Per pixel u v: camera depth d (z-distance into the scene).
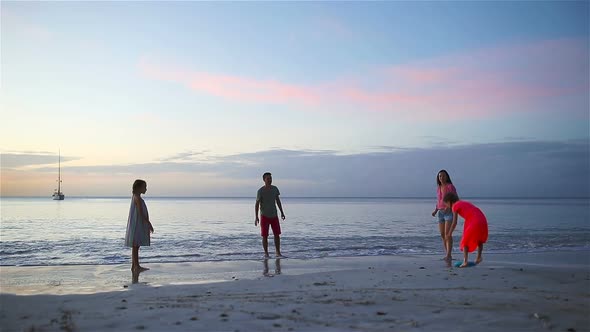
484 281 6.80
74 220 27.97
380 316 4.53
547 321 4.28
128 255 11.64
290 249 12.99
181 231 19.70
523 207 64.44
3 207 59.16
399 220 29.16
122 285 7.13
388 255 11.59
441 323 4.22
